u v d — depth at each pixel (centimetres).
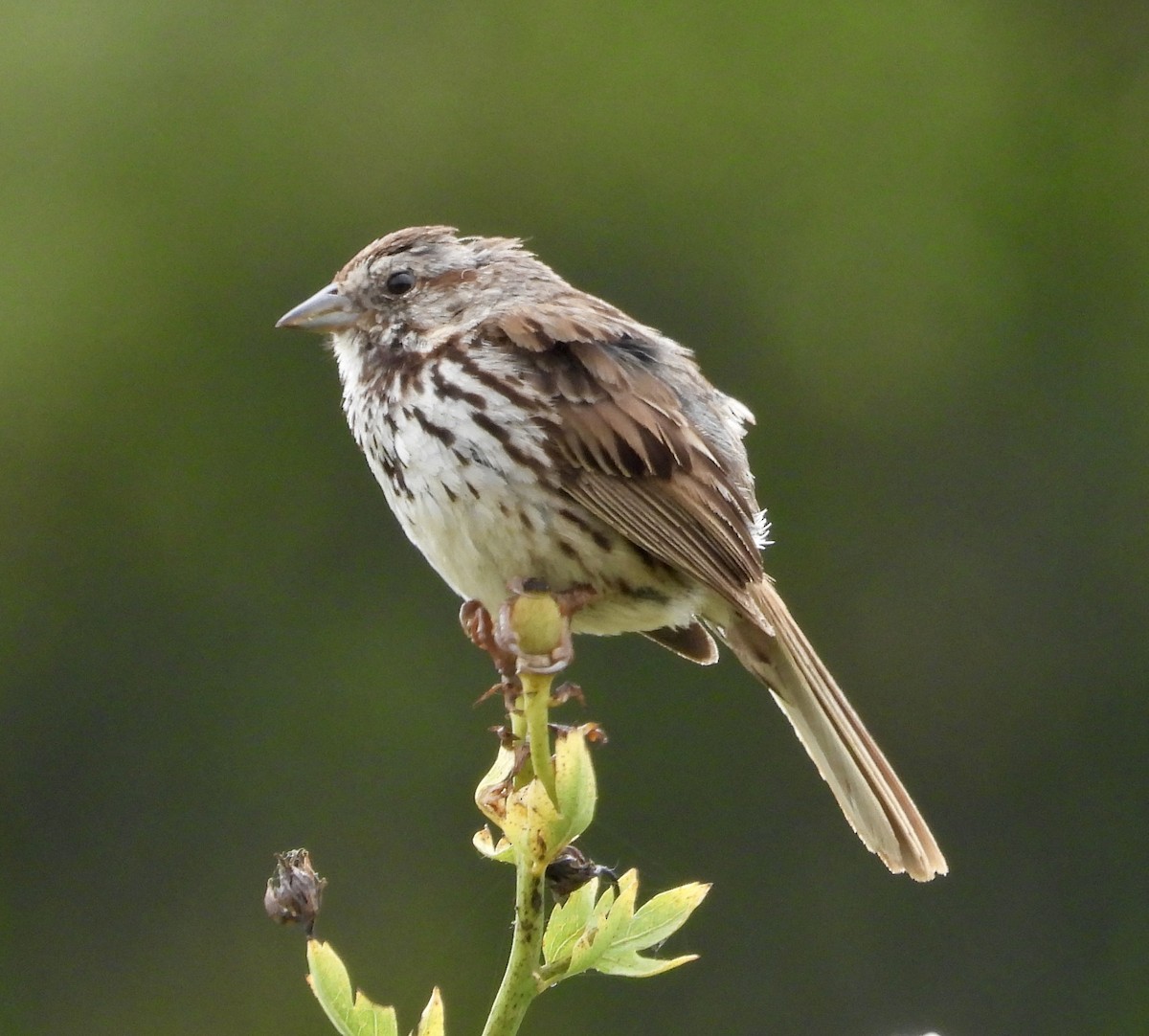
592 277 1745
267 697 1583
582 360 660
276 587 1609
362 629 1598
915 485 1698
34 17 1764
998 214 1805
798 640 677
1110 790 1591
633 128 1762
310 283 1706
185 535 1633
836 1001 1443
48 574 1627
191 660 1612
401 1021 1454
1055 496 1709
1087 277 1783
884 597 1659
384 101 1752
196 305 1691
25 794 1574
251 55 1756
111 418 1653
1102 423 1741
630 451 651
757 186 1767
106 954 1520
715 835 1453
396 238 709
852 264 1756
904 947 1455
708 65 1789
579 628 683
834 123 1802
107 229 1712
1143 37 1845
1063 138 1827
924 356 1741
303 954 1498
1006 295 1773
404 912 1502
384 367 686
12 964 1516
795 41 1822
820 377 1727
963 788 1599
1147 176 1820
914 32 1830
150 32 1761
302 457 1650
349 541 1623
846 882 1452
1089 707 1622
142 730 1585
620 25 1798
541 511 643
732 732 1459
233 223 1712
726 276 1739
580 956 442
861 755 664
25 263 1695
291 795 1552
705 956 1433
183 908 1535
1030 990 1491
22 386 1661
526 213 1736
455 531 649
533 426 643
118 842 1556
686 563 655
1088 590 1662
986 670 1636
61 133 1733
